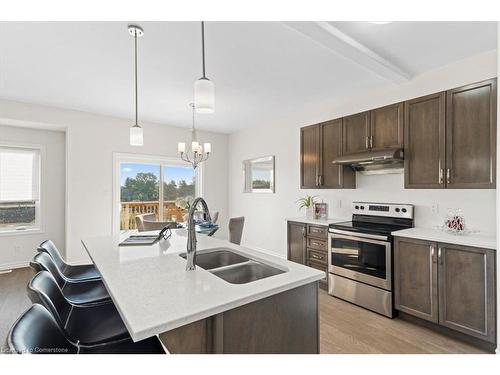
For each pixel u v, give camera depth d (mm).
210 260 1944
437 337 2230
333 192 3795
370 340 2193
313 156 3725
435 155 2482
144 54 2467
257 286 1190
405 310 2451
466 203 2516
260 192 5160
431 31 2070
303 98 3678
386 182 3178
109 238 2422
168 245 2111
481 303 1996
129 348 1213
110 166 4566
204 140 5766
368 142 3039
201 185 5703
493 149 2129
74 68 2754
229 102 3855
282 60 2580
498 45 1744
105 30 2082
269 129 4945
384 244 2582
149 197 5090
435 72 2705
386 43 2248
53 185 4512
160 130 5129
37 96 3600
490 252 1956
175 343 979
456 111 2352
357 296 2834
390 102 3111
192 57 2520
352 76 2941
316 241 3379
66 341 1156
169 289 1160
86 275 2262
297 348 1288
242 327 1113
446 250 2188
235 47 2338
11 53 2443
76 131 4250
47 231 4449
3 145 4105
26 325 909
